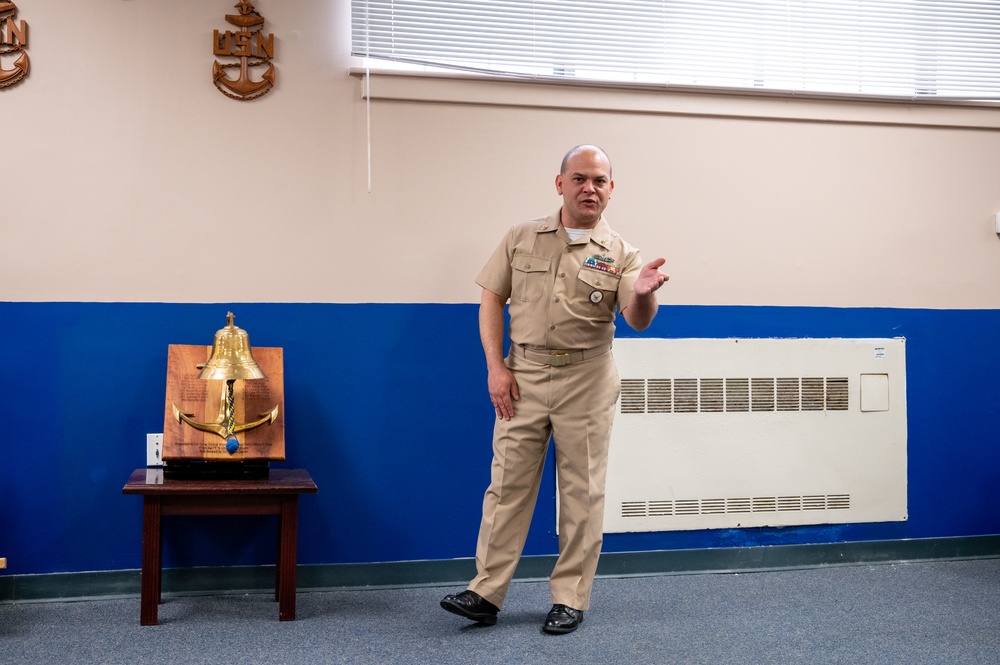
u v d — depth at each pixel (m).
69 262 2.96
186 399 2.82
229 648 2.46
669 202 3.37
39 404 2.94
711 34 3.42
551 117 3.29
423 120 3.20
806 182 3.49
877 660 2.40
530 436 2.70
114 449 2.98
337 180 3.14
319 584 3.10
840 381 3.48
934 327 3.57
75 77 2.97
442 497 3.20
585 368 2.69
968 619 2.78
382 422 3.16
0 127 2.92
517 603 2.95
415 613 2.83
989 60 3.62
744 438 3.39
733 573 3.36
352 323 3.14
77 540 2.96
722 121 3.42
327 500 3.12
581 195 2.65
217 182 3.06
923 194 3.58
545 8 3.30
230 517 3.04
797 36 3.49
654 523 3.31
